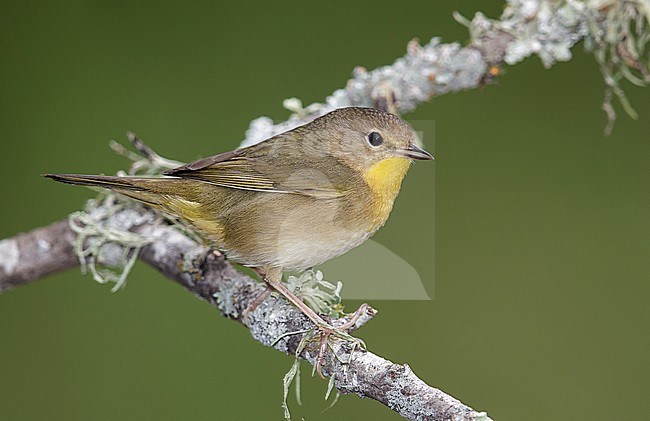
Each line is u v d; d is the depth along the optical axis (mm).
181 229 11000
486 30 11414
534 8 11336
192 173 9523
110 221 11062
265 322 9258
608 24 10969
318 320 8531
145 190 9594
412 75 11422
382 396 7809
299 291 9461
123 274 10633
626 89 15078
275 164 9477
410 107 11531
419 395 7617
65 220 11500
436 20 15102
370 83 11484
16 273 11289
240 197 9477
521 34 11312
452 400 7512
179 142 14945
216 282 9977
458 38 15016
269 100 15164
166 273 10492
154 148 14891
